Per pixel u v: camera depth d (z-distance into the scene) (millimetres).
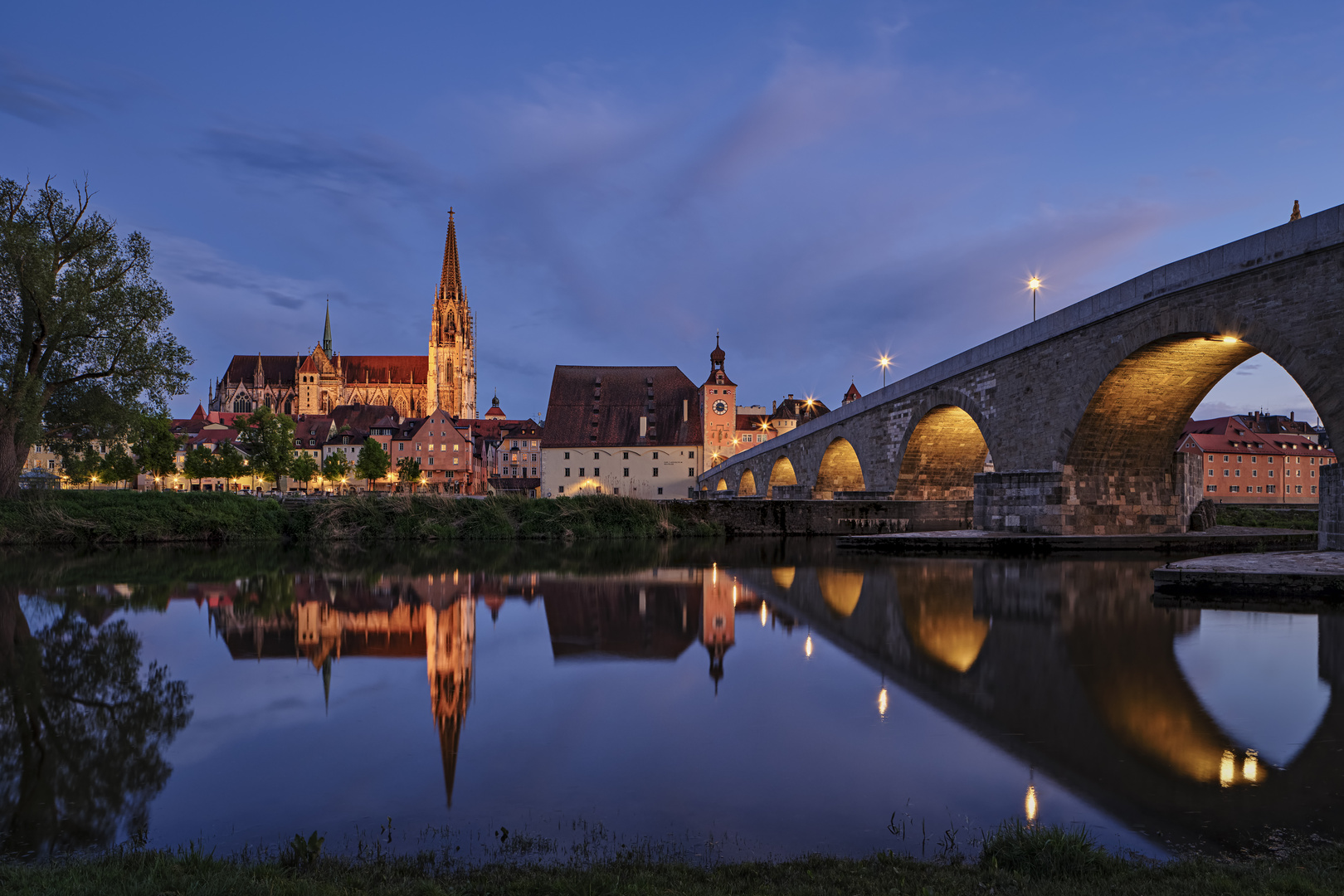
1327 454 95500
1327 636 14078
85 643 14727
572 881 5016
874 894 4844
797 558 33344
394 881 5219
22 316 38469
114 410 40375
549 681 11508
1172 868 5223
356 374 189250
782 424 125500
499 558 34438
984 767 7621
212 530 44812
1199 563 20281
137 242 41062
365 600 20672
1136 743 8281
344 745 8602
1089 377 30062
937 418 44688
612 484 99312
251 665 12734
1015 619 16328
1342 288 19797
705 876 5184
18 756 8328
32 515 40250
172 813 6773
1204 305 24109
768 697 10406
